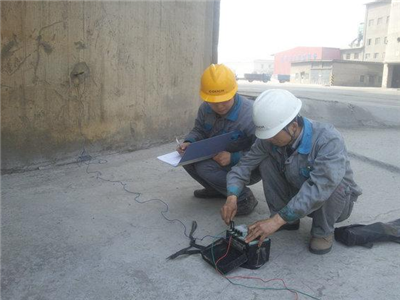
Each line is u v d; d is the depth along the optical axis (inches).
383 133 253.4
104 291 81.0
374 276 87.6
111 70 181.6
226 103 107.2
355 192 95.7
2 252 95.0
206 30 246.1
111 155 189.2
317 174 83.7
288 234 107.9
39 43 152.1
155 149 207.3
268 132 82.8
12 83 147.3
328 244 96.5
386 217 119.5
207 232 108.1
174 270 89.4
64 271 87.8
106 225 111.6
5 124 148.4
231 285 83.9
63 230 107.7
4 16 140.3
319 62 1521.9
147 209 123.7
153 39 201.5
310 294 81.0
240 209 117.6
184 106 234.7
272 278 86.5
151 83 205.6
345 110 303.4
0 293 79.3
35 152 159.8
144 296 79.7
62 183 145.7
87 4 165.0
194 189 143.5
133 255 95.5
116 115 189.2
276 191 100.7
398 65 1245.7
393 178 159.5
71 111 168.7
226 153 111.5
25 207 122.2
